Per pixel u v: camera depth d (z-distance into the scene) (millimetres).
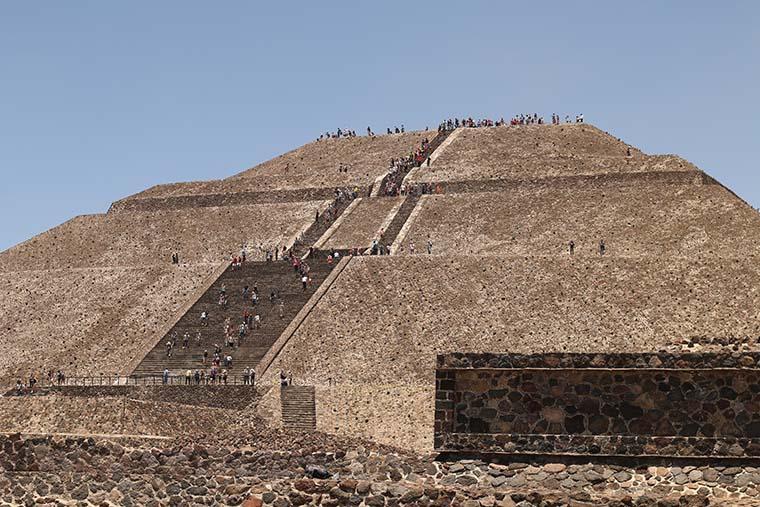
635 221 164000
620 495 34875
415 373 124625
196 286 151500
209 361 131500
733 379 35375
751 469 34875
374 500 36250
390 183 193000
